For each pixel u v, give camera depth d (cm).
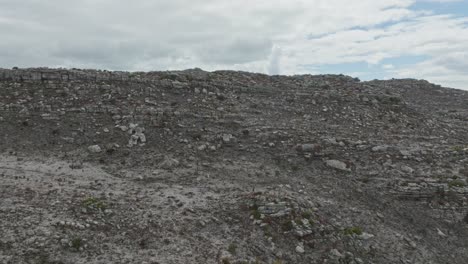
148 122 3669
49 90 3916
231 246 2222
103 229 2198
